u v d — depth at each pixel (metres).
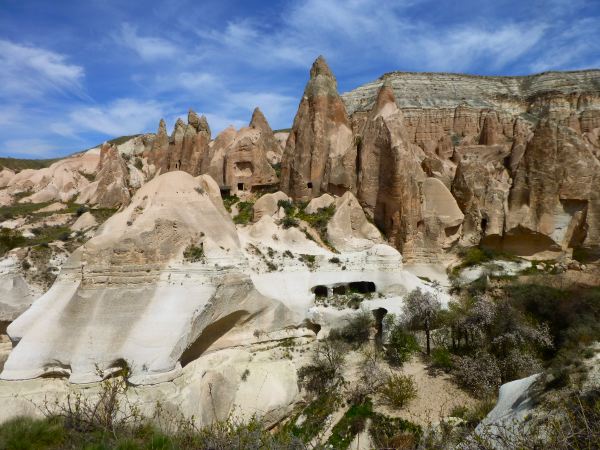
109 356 16.31
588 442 8.42
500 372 20.14
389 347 23.62
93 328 16.66
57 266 31.19
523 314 24.67
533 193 32.72
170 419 14.53
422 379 21.28
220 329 20.19
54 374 16.47
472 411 17.78
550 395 13.97
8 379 15.89
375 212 32.09
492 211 33.75
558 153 32.44
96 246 17.64
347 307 24.34
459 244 34.16
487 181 34.97
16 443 11.02
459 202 35.06
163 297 17.84
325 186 34.00
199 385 17.45
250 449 10.41
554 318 24.62
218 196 25.08
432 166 38.56
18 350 16.53
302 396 20.20
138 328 16.89
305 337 22.83
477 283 29.97
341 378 21.05
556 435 9.32
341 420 18.73
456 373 21.53
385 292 25.78
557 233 32.41
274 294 22.70
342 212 29.44
